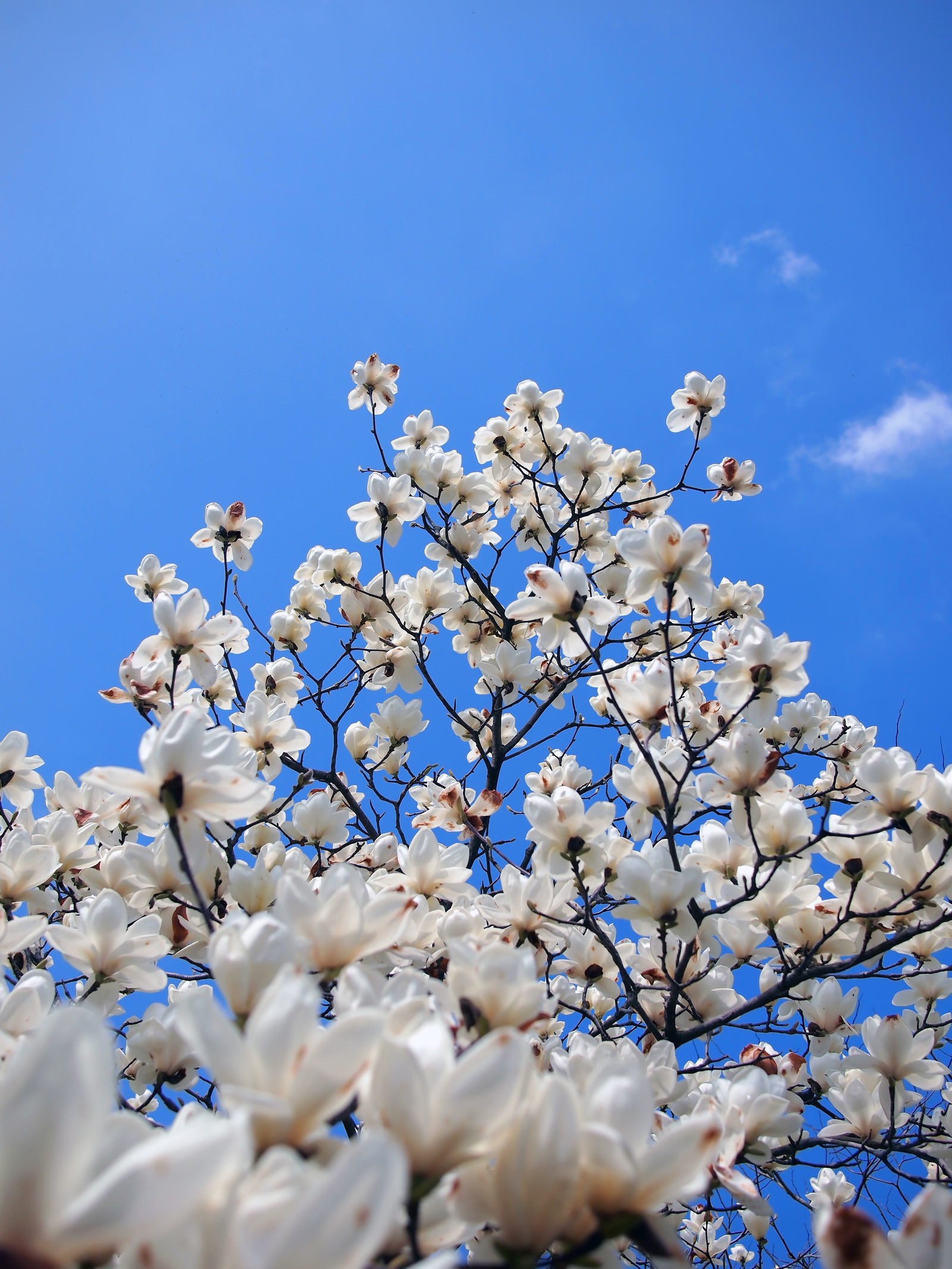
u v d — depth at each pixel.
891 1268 0.66
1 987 1.21
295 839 2.06
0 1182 0.51
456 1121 0.71
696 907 1.51
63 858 1.72
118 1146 0.64
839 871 1.59
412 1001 0.85
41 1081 0.53
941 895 1.53
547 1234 0.73
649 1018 1.59
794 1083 1.67
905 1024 1.58
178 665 1.69
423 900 1.48
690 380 2.45
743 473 2.46
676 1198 0.76
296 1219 0.52
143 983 1.40
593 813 1.52
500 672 2.30
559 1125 0.73
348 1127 1.47
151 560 2.14
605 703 2.32
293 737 1.84
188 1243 0.57
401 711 2.37
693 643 2.18
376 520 2.41
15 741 1.84
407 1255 0.81
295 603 2.45
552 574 1.53
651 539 1.51
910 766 1.49
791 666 1.55
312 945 1.06
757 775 1.50
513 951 1.03
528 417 2.57
